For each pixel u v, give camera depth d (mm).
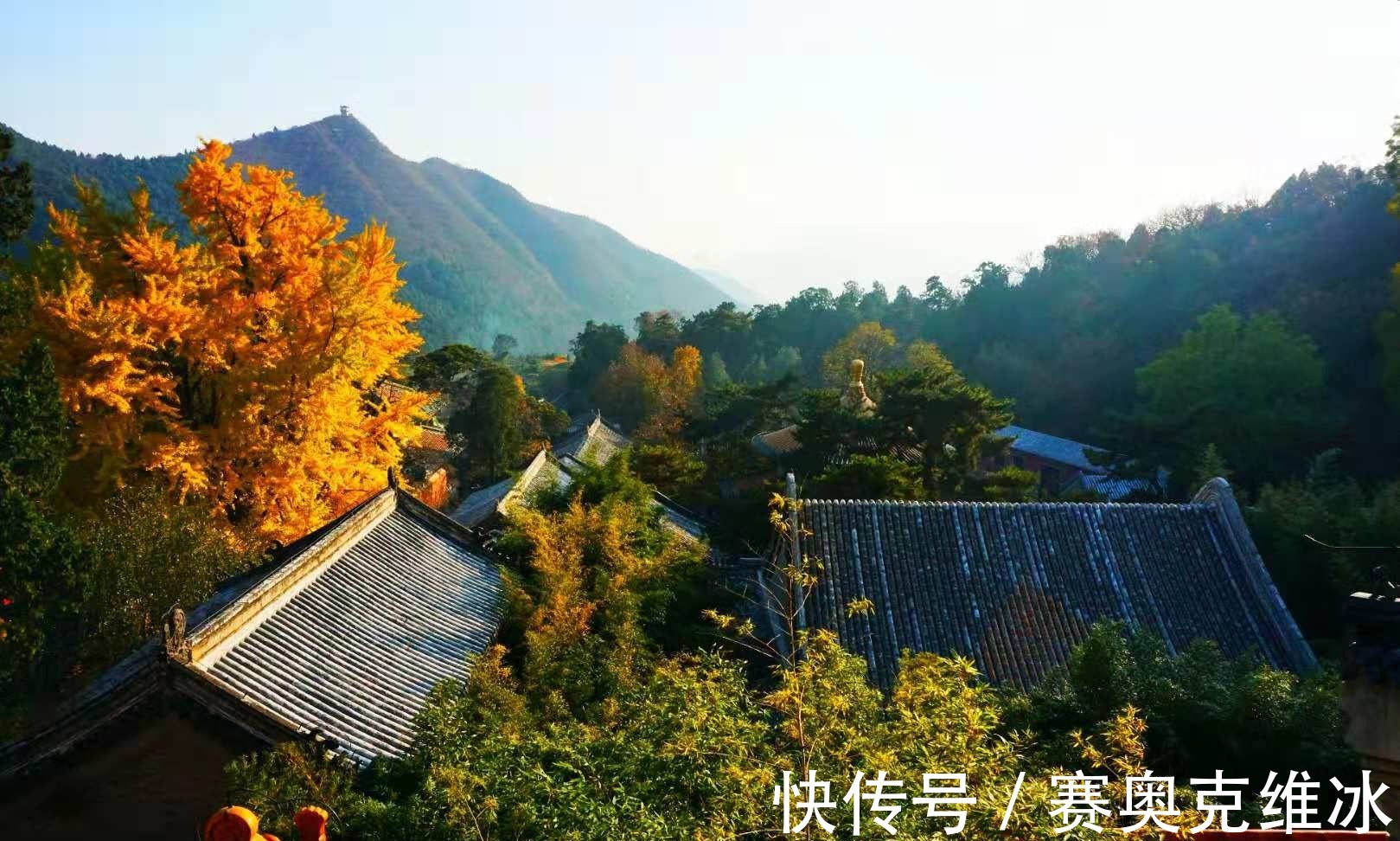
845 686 8617
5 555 16281
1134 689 12266
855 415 34219
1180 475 37375
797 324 99375
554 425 62656
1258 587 17469
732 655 20219
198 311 24750
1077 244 84375
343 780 10453
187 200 27125
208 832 5070
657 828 7250
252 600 13555
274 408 26156
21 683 17625
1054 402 66750
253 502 26109
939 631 16859
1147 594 17516
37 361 18547
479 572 19750
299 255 27438
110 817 11047
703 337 97625
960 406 34125
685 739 7734
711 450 43500
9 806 10930
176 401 26844
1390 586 4316
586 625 17031
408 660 15172
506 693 13352
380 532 18812
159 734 11000
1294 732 11562
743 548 28828
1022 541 18422
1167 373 41625
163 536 18844
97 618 17984
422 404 30609
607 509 22000
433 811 8867
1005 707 12555
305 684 13250
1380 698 4156
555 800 8172
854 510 18859
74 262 25656
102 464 23109
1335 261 58375
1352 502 25625
